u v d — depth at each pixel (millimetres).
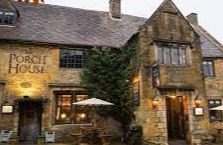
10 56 14234
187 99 14000
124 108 14594
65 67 15281
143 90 13344
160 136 13008
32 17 17031
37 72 14562
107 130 15016
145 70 13672
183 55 14633
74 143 13211
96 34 17203
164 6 15016
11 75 14031
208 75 17734
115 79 15148
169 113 16250
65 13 18766
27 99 13898
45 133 13906
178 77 14078
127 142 13977
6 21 15609
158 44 14195
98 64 15180
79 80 15234
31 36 14969
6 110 13523
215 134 14391
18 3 17969
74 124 14742
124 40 17141
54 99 14562
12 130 13484
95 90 14922
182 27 15102
